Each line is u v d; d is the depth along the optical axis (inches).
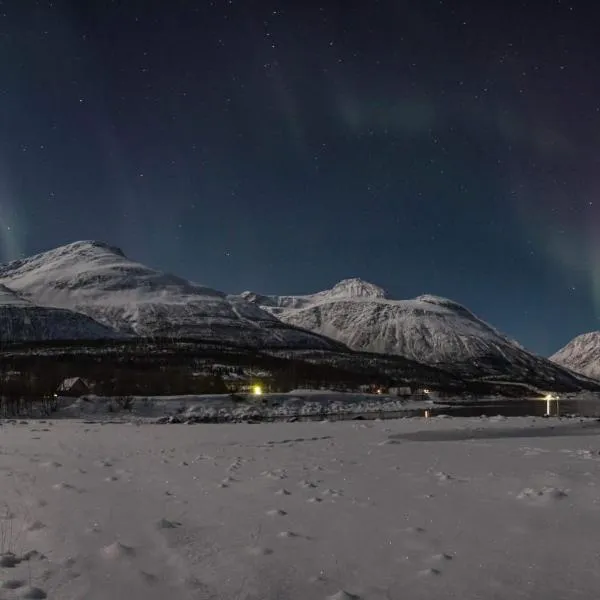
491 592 214.7
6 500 378.3
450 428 1163.3
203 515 336.8
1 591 205.8
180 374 4239.7
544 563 247.8
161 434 1069.8
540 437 918.4
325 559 252.4
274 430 1155.9
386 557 256.1
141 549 263.0
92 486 437.4
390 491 414.6
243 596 207.0
